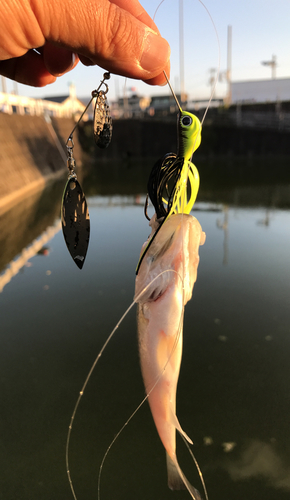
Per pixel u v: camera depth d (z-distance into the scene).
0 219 7.79
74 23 0.99
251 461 2.09
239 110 25.14
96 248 5.87
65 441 2.26
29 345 3.21
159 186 0.98
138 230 6.96
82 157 21.69
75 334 3.37
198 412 2.44
